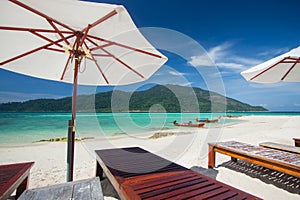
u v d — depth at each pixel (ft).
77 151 17.88
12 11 5.10
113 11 4.91
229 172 10.91
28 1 4.60
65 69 9.30
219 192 4.93
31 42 6.98
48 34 7.10
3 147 21.16
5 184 5.20
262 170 11.12
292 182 9.32
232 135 27.73
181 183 5.51
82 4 4.68
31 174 11.00
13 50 7.00
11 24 5.71
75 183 5.24
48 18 5.31
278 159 8.42
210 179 5.85
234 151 10.27
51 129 42.04
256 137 25.02
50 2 4.62
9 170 6.49
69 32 6.46
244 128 38.60
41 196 4.42
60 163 13.66
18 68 7.97
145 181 5.64
